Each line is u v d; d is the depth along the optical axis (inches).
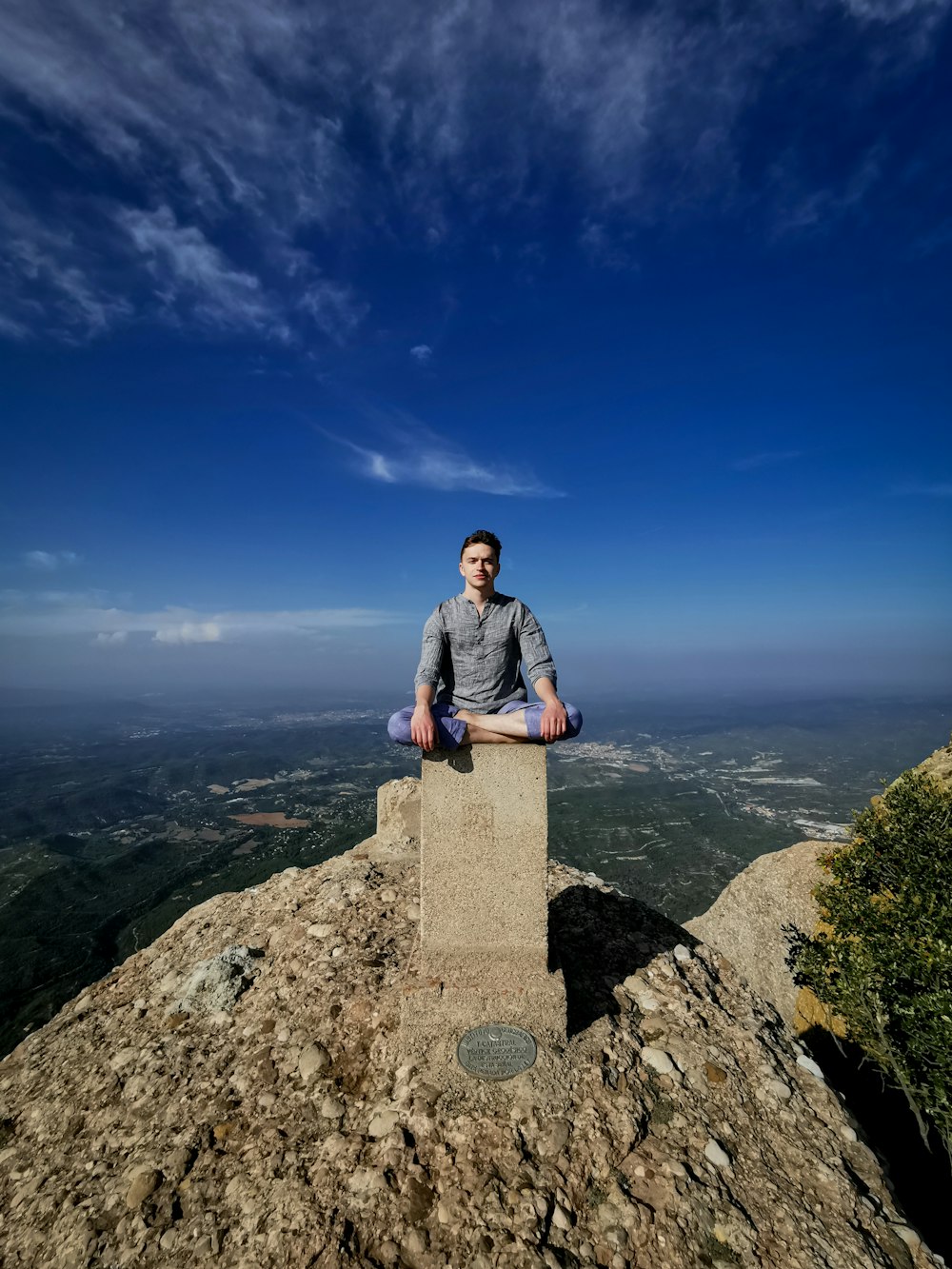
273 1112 130.4
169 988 183.9
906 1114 182.1
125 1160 125.4
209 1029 160.9
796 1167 120.6
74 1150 131.5
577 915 205.9
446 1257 100.0
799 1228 108.1
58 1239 110.2
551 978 142.3
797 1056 152.7
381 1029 145.8
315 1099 132.0
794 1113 132.8
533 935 141.9
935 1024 146.3
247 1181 115.2
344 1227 104.3
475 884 142.4
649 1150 119.6
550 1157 116.6
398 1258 100.1
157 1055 154.1
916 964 156.8
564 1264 99.7
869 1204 114.5
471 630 147.7
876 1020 159.5
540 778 139.9
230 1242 104.7
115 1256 105.3
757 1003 171.2
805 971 189.2
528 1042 136.0
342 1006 155.3
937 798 195.9
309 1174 114.7
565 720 134.3
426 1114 123.6
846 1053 207.2
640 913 211.8
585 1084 131.6
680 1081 136.6
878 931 177.2
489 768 140.3
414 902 204.5
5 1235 114.6
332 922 194.2
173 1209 112.3
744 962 268.4
